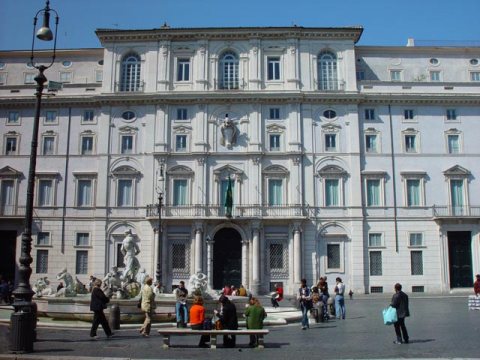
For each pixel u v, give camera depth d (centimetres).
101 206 5481
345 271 5334
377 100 5641
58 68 6244
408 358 1578
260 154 5491
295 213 5341
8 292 4259
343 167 5516
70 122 5725
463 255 5412
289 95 5556
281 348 1852
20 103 5728
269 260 5331
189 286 2972
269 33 5728
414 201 5519
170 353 1709
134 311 2559
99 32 5744
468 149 5612
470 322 2692
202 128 5572
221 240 5434
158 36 5766
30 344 1673
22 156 5688
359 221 5406
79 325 2414
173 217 5266
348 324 2739
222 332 1817
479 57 6169
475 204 5506
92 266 5397
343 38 5766
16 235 5550
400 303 1947
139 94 5588
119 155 5572
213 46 5775
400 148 5600
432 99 5647
